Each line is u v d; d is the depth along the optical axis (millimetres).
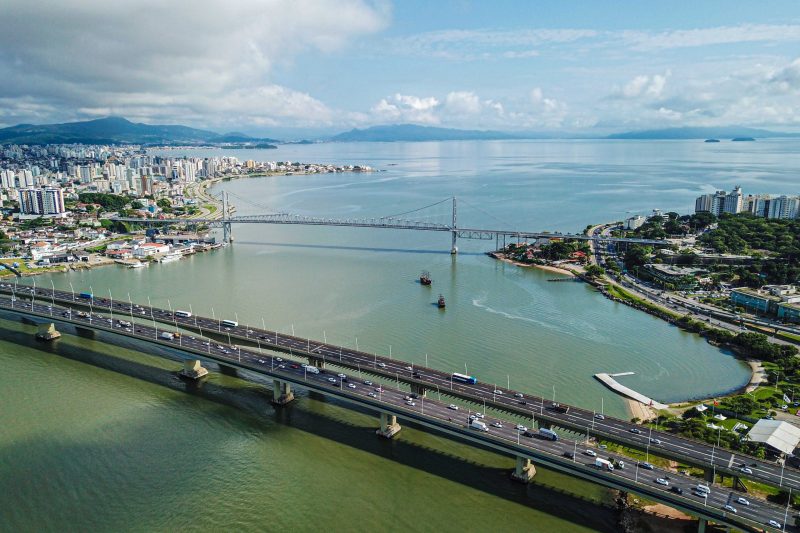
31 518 121875
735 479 125375
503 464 142000
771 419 156750
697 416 163375
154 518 121812
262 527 119188
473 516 122750
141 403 172875
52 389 182500
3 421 161500
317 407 171375
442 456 145250
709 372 198250
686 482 122750
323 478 135500
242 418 163875
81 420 162125
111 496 128750
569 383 185375
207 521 120812
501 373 191375
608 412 166000
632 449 145000
